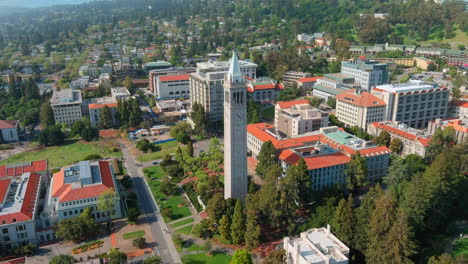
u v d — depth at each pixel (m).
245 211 191.12
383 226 156.62
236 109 194.25
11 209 194.12
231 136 198.50
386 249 152.62
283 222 190.62
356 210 176.38
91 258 178.25
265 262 158.38
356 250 166.50
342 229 167.50
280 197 186.25
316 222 182.00
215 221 192.12
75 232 188.50
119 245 188.50
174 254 180.88
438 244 174.12
